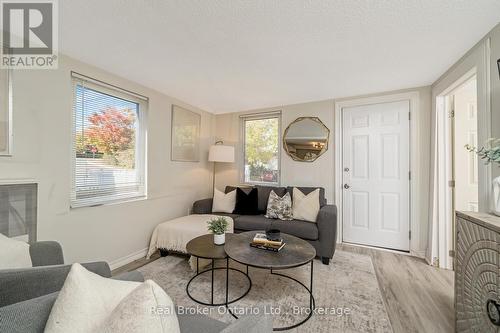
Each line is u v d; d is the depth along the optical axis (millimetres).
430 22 1542
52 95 1928
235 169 4051
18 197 1721
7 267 1160
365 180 3074
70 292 691
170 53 2008
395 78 2533
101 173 2383
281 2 1364
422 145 2756
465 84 2172
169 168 3174
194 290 1970
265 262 1586
